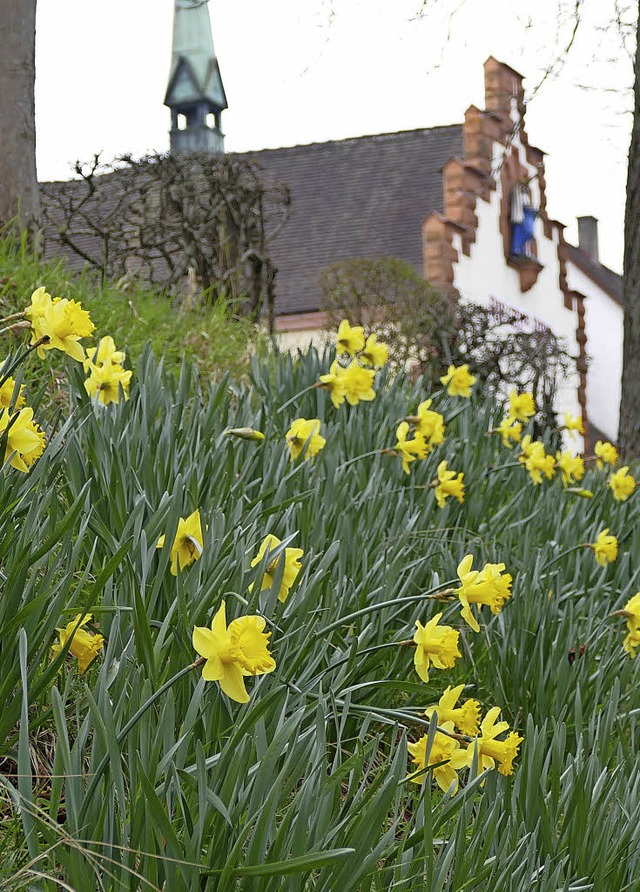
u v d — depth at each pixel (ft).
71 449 8.94
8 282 16.76
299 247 82.33
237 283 29.86
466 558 7.68
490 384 43.11
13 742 6.90
